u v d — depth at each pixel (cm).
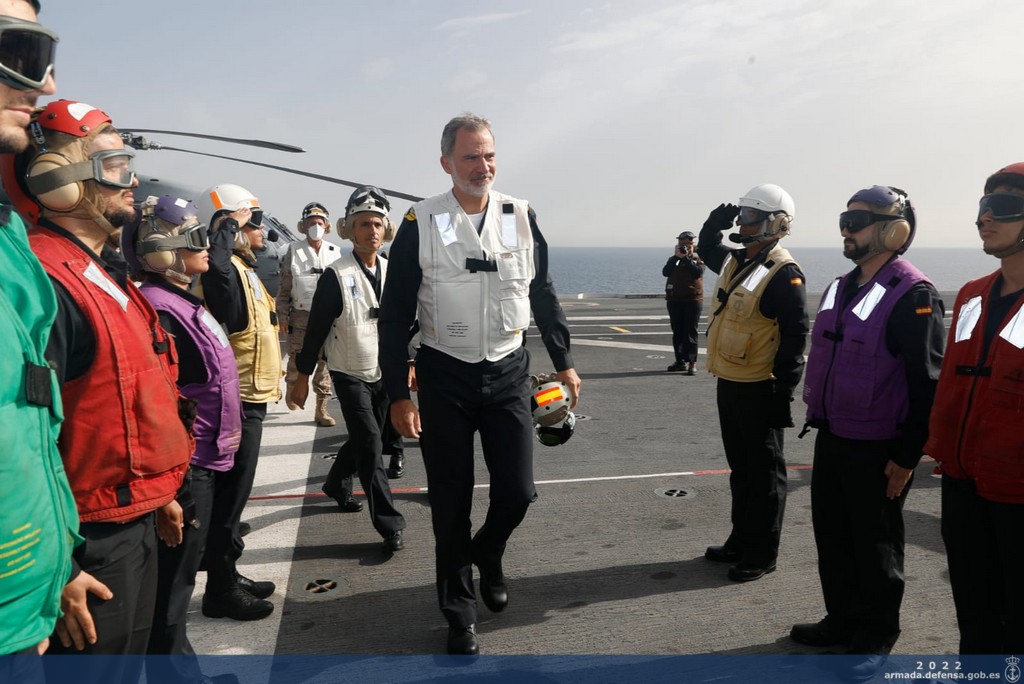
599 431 635
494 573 305
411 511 438
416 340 407
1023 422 200
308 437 614
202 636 290
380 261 391
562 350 319
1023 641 207
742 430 334
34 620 123
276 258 1274
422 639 288
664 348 1159
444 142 286
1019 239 205
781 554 368
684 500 451
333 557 370
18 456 117
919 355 242
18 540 117
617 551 374
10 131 129
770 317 323
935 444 228
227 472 302
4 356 117
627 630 292
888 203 255
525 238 291
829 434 269
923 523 402
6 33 121
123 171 174
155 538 187
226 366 248
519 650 278
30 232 168
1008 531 207
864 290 262
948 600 313
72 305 158
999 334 208
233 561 307
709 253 387
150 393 173
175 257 239
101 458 164
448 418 283
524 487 291
